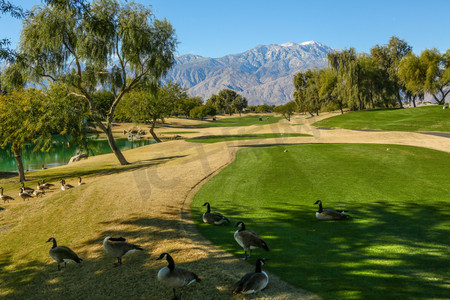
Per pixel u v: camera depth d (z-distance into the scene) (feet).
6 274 33.45
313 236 34.14
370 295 22.95
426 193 46.88
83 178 98.43
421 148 88.53
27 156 207.10
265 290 24.56
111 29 97.55
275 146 111.14
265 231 36.55
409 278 24.89
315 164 72.79
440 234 32.68
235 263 29.37
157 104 192.13
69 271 32.35
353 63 275.39
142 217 44.86
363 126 187.73
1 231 46.85
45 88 101.76
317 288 24.35
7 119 101.76
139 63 113.80
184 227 39.75
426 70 255.29
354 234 33.96
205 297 24.84
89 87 118.11
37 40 94.07
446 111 198.29
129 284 28.12
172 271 24.09
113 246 30.71
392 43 319.68
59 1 74.02
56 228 45.44
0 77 96.58
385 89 309.22
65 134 105.50
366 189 50.55
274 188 54.90
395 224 36.04
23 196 73.61
